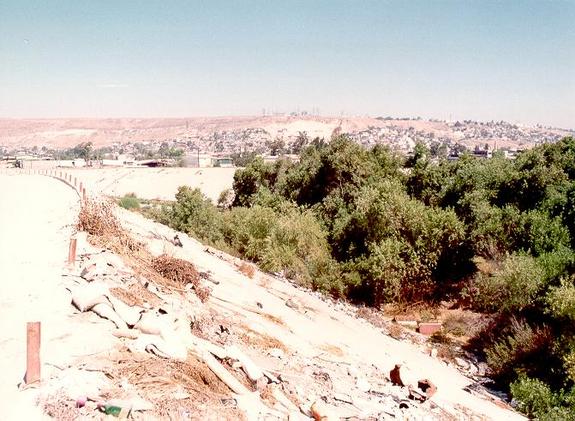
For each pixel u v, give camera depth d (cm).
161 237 2380
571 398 1762
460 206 3322
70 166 12950
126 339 995
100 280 1270
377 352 1902
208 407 831
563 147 3503
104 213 1873
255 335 1431
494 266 2833
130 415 744
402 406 1236
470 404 1636
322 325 2002
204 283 1772
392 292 2988
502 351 2212
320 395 1138
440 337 2611
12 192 3481
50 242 1695
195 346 1045
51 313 1085
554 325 2217
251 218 3603
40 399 752
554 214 2992
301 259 3238
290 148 18562
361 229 3331
